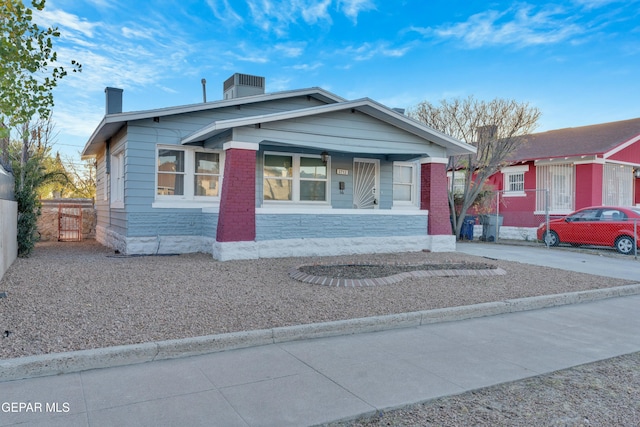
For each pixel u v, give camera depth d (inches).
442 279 340.8
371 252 470.9
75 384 155.9
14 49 256.8
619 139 721.0
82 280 292.7
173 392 151.4
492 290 311.1
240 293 275.7
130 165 445.1
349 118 450.3
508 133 683.4
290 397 149.9
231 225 394.6
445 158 514.3
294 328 211.6
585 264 465.4
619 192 743.7
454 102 711.7
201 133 410.3
